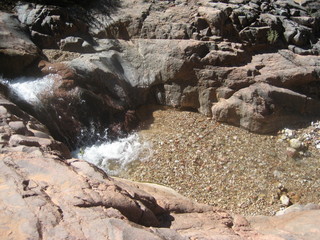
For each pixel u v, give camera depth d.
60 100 6.63
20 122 4.18
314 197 5.70
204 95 7.37
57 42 7.67
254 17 7.78
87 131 6.82
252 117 6.91
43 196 2.85
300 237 3.50
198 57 7.31
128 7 8.28
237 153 6.54
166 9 8.17
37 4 8.02
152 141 6.86
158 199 3.87
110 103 7.17
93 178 3.30
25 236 2.41
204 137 6.91
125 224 2.68
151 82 7.62
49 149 3.78
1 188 2.87
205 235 3.21
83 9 8.24
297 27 7.86
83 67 7.08
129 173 6.18
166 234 2.92
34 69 6.92
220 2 8.18
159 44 7.68
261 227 3.91
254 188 5.88
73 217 2.70
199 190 5.85
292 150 6.47
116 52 7.79
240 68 7.16
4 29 7.10
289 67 7.29
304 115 7.27
